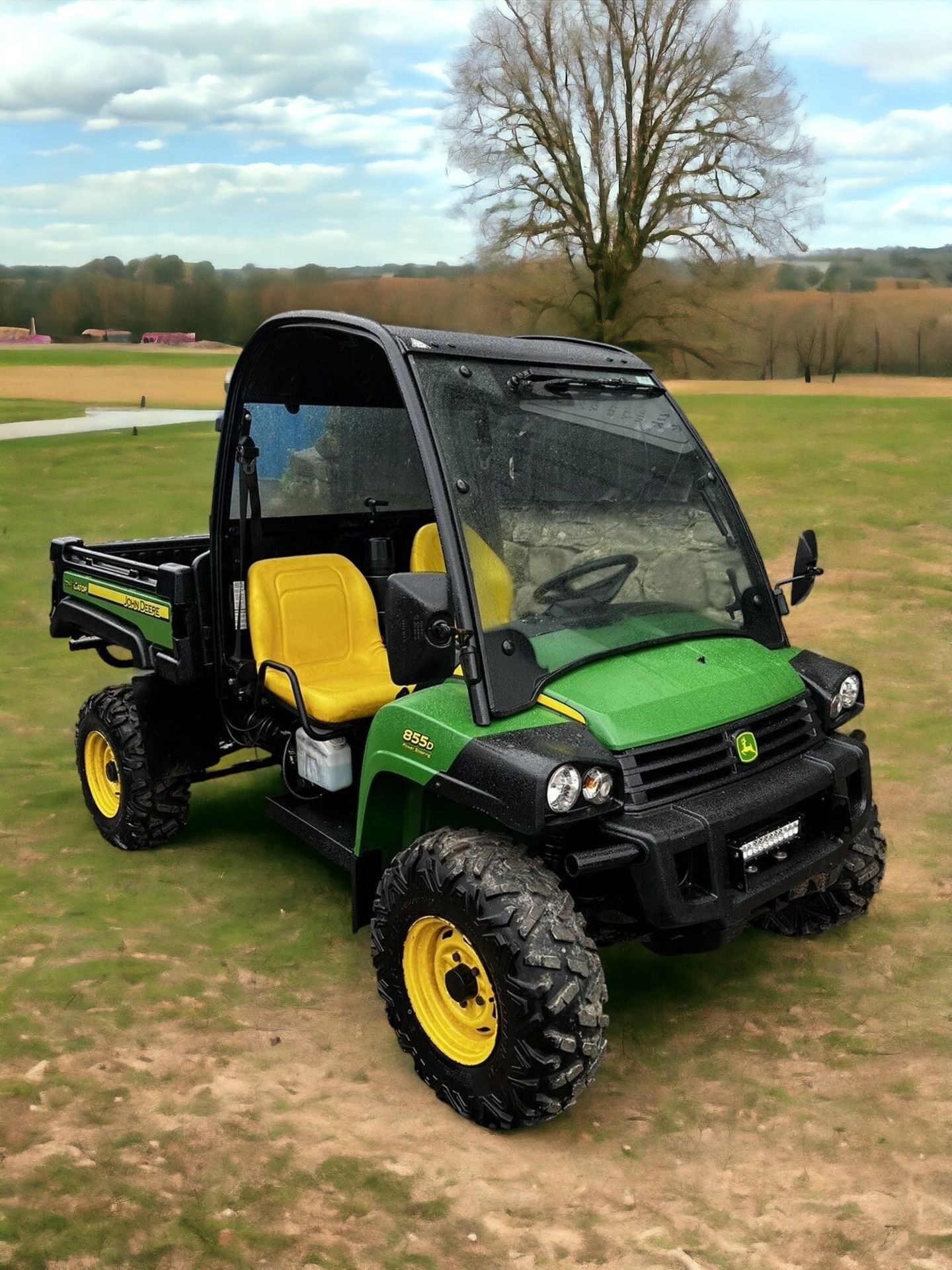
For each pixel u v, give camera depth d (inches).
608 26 1133.1
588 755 110.5
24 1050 127.3
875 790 205.5
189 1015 136.1
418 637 117.5
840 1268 97.3
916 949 152.2
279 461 177.2
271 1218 102.0
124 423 721.0
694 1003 140.6
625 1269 97.1
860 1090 122.5
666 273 1208.8
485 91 1152.8
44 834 192.1
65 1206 102.4
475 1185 107.4
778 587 149.5
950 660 286.5
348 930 159.5
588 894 121.1
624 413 141.0
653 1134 115.9
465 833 119.0
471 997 116.2
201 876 176.7
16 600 348.2
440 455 122.4
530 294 1216.8
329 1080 124.7
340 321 136.6
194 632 166.4
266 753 237.1
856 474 505.4
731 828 115.3
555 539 128.3
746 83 1115.9
